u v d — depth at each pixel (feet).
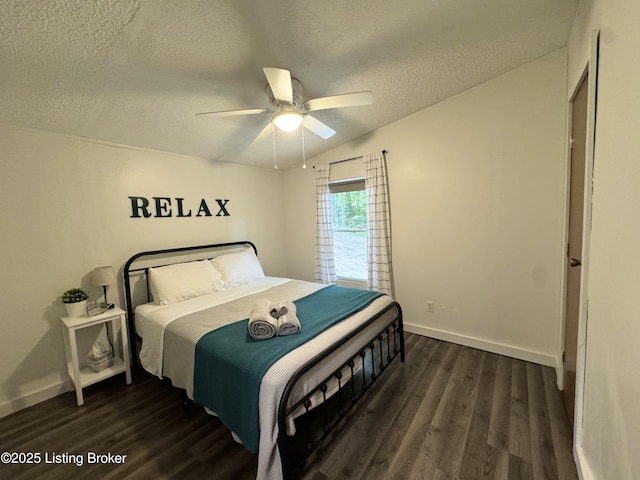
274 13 4.64
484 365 7.82
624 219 3.01
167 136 8.27
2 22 3.92
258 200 12.51
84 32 4.31
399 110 9.05
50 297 7.00
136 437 5.57
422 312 9.90
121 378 7.80
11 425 5.99
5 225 6.35
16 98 5.55
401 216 10.03
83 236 7.54
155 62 5.25
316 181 12.05
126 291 8.19
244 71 5.94
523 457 4.85
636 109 2.77
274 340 5.29
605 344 3.49
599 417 3.67
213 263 9.95
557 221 7.31
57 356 7.09
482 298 8.63
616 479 3.11
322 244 11.92
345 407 6.18
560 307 7.12
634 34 2.83
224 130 8.55
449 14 5.26
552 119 7.16
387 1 4.75
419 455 4.95
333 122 9.32
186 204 9.89
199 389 5.33
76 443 5.45
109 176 8.01
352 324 6.12
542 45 6.66
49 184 6.95
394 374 7.48
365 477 4.56
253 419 4.27
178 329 6.20
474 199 8.49
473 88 8.21
